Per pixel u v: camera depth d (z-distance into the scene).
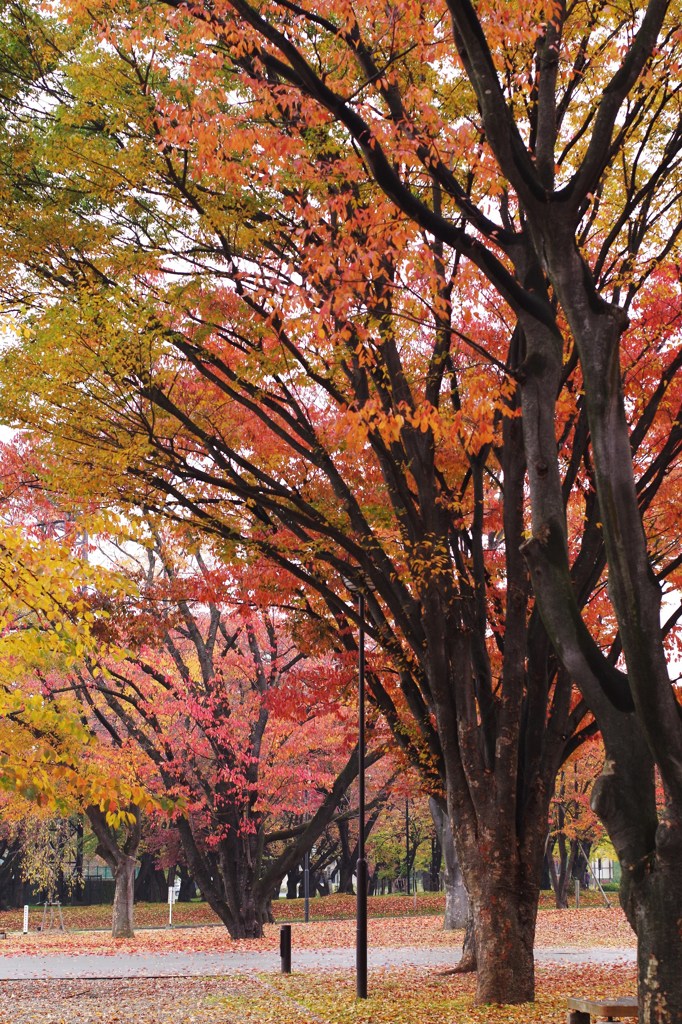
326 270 8.63
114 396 12.58
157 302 12.25
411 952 23.42
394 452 13.29
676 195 12.27
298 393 14.52
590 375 6.69
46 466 13.72
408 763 16.39
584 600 12.52
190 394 13.80
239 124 10.66
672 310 12.33
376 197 10.95
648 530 14.48
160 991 16.47
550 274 7.05
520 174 6.91
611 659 11.98
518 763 13.34
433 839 51.97
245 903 27.50
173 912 45.88
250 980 17.69
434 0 8.77
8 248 11.94
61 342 11.51
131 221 12.24
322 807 27.41
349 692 17.41
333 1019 12.25
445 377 13.85
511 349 12.27
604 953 22.67
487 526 15.46
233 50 8.23
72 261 12.26
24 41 11.99
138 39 9.92
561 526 7.33
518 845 13.05
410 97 8.84
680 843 6.34
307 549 14.14
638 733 6.82
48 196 12.26
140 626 17.78
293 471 15.04
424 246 9.29
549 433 7.58
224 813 27.50
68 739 9.57
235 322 12.38
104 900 56.62
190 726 29.52
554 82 8.44
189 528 14.50
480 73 6.97
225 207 11.55
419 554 12.86
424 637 13.51
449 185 8.48
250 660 28.28
